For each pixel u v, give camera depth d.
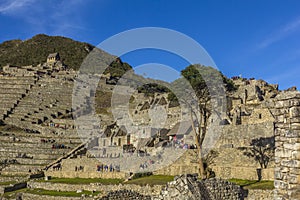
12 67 149.38
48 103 106.75
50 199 42.75
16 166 63.31
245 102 66.81
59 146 71.75
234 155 40.78
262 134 42.84
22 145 72.12
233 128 46.16
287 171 14.70
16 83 124.94
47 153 69.38
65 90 118.38
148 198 31.42
